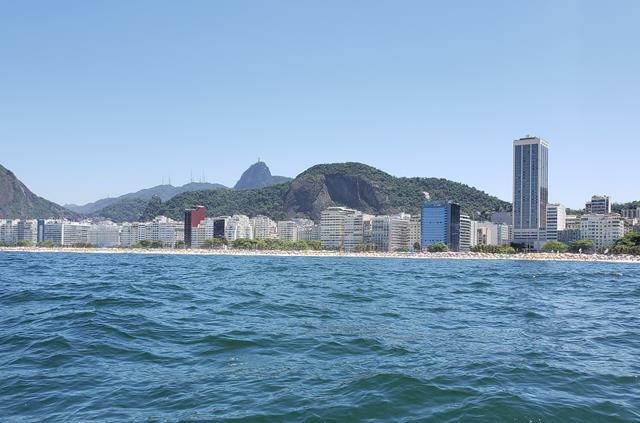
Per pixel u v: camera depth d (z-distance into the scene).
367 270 120.94
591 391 17.73
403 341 26.25
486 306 42.59
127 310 35.34
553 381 18.89
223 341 25.58
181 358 22.23
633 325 32.81
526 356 22.98
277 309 38.38
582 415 15.41
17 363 20.97
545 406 16.08
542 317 36.09
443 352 23.66
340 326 30.78
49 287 51.66
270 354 23.06
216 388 17.92
